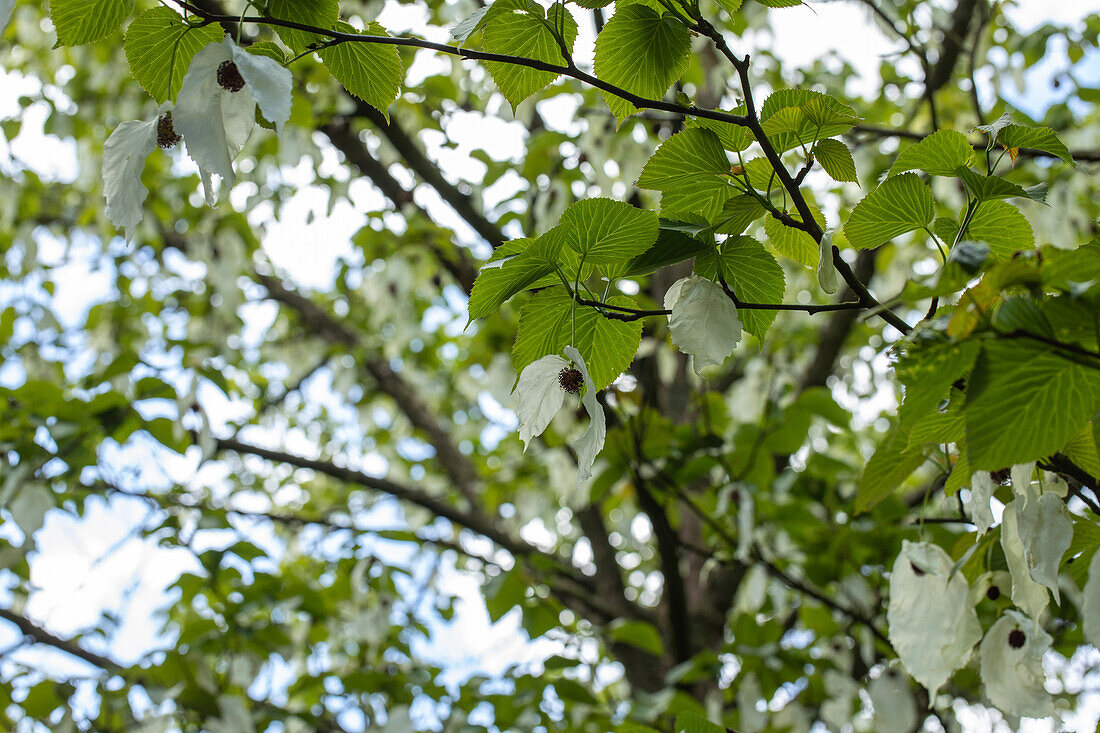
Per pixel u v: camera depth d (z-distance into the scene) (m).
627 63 1.35
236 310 4.46
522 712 2.90
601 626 3.29
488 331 3.45
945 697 2.57
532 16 1.34
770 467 2.79
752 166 1.36
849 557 2.88
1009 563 1.22
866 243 1.35
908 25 3.03
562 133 2.92
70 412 2.67
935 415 1.25
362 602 3.41
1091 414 1.10
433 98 3.35
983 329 1.09
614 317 1.29
